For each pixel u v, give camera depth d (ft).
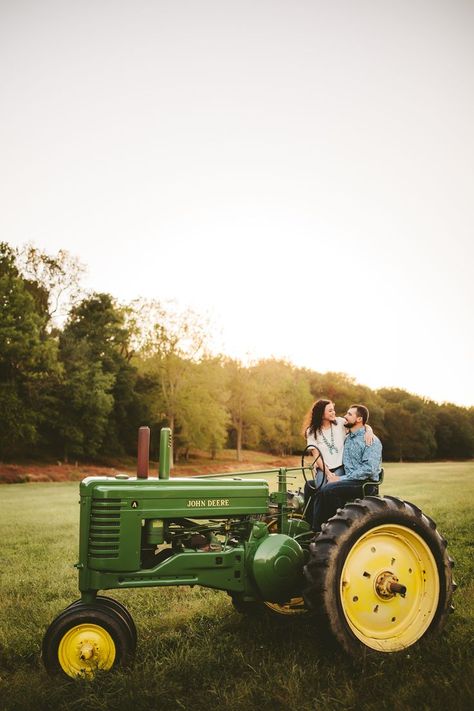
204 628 14.80
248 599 13.34
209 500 13.56
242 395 190.60
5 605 17.30
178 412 156.87
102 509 12.68
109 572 12.63
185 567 12.94
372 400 268.82
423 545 13.38
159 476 13.62
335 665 12.13
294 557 13.25
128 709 10.44
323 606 12.09
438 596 13.28
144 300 155.53
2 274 139.33
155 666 11.87
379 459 14.87
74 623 11.97
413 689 10.66
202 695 11.05
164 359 154.30
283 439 198.18
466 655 12.00
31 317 131.54
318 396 267.59
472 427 284.61
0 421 127.65
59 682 11.50
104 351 161.99
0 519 41.04
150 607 16.76
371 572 13.07
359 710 10.19
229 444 226.17
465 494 51.98
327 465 15.93
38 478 101.65
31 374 130.21
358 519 12.78
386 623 13.02
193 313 154.20
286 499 14.74
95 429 146.72
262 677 11.67
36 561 24.58
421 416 270.87
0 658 13.19
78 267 156.66
